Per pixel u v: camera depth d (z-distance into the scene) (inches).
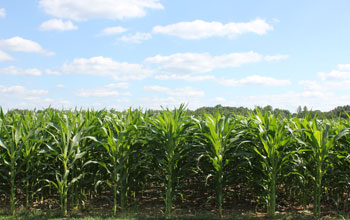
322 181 211.0
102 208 226.8
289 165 213.0
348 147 220.5
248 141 203.3
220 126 201.5
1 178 223.0
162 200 249.0
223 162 212.4
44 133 227.3
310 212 216.1
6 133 213.2
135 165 215.2
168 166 206.1
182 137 212.1
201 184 236.4
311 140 202.5
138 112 235.6
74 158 211.5
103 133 228.7
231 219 198.7
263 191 212.4
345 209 223.6
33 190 231.5
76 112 267.3
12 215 203.8
